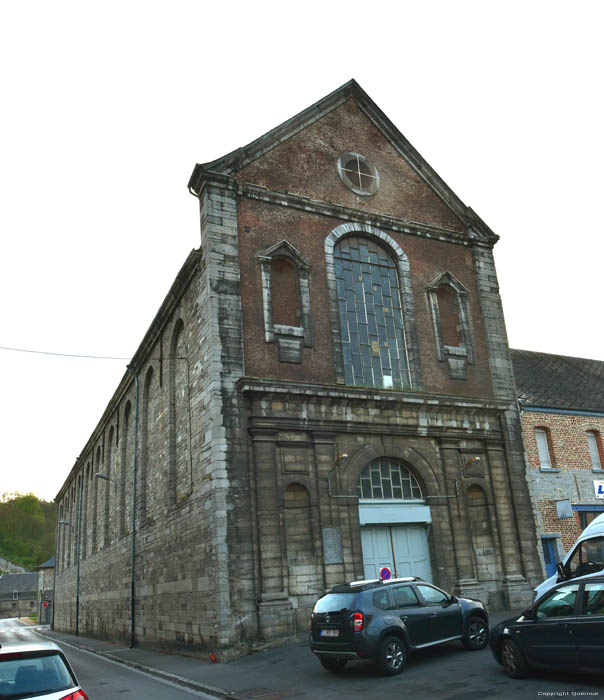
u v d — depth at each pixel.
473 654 12.09
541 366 28.41
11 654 6.98
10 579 109.62
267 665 13.62
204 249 18.34
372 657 10.99
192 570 17.22
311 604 16.03
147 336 24.84
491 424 20.62
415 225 21.98
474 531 19.36
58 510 58.34
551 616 9.44
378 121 22.73
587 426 25.03
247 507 16.11
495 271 23.14
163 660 17.47
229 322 17.56
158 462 22.81
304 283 19.17
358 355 19.69
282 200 19.78
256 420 16.81
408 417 19.06
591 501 23.81
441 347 20.98
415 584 12.21
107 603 30.05
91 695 12.47
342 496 17.33
